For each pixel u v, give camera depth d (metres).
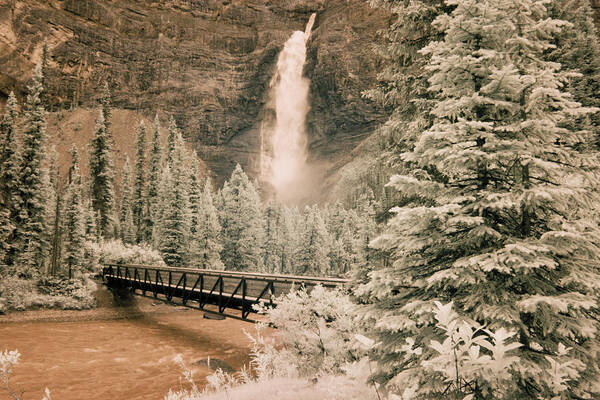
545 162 4.86
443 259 5.69
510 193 5.07
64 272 31.88
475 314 4.68
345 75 199.50
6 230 32.12
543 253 4.85
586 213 5.49
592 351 4.34
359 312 5.95
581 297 4.35
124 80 198.62
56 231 32.94
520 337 4.62
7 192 34.06
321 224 72.56
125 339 22.88
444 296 5.24
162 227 45.00
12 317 26.14
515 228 5.66
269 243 74.75
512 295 4.74
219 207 62.28
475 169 5.73
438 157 5.65
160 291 27.55
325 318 8.05
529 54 5.68
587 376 4.16
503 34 5.56
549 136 5.23
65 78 176.88
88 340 22.23
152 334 24.61
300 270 65.12
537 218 5.77
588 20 21.95
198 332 25.44
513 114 5.40
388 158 9.70
